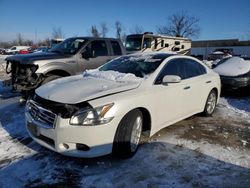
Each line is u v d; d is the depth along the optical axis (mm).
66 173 3402
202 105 5656
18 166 3535
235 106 7379
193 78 5250
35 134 3686
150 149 4137
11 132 4715
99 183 3215
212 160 3891
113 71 4719
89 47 7496
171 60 4848
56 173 3396
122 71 4703
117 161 3725
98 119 3318
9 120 5391
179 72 4949
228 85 8680
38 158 3752
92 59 7457
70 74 6988
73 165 3590
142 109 3936
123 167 3576
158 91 4191
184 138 4664
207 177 3428
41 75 6508
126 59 5141
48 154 3873
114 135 3490
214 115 6238
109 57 7898
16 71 6840
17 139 4398
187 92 4926
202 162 3812
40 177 3303
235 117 6184
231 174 3521
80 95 3504
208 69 6023
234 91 9000
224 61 10297
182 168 3619
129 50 18328
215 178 3410
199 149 4238
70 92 3639
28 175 3340
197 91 5281
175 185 3227
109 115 3391
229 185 3270
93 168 3531
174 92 4559
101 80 4219
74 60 7055
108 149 3443
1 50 46844
